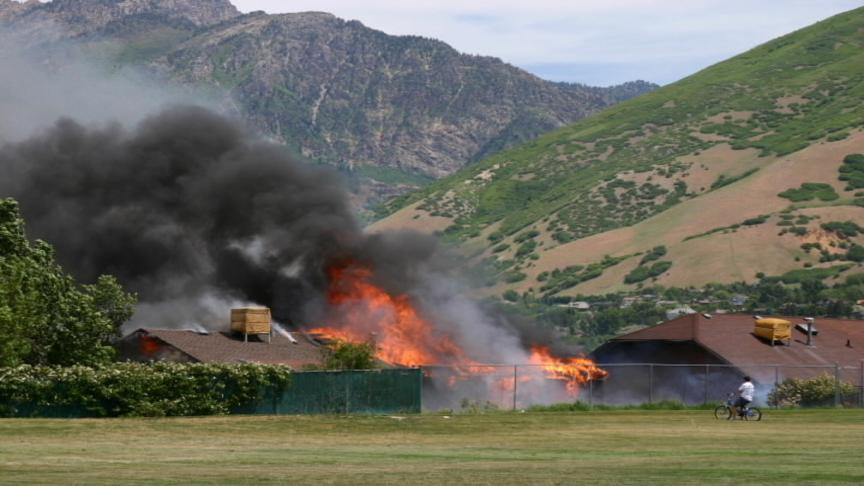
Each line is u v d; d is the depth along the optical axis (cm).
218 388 5766
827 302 19738
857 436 4778
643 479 2830
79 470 2967
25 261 6384
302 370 6669
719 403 7119
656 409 6938
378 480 2800
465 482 2766
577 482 2767
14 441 4203
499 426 5397
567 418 6006
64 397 5419
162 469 3034
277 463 3288
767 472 2997
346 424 5328
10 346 5744
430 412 6322
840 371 8500
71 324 6475
